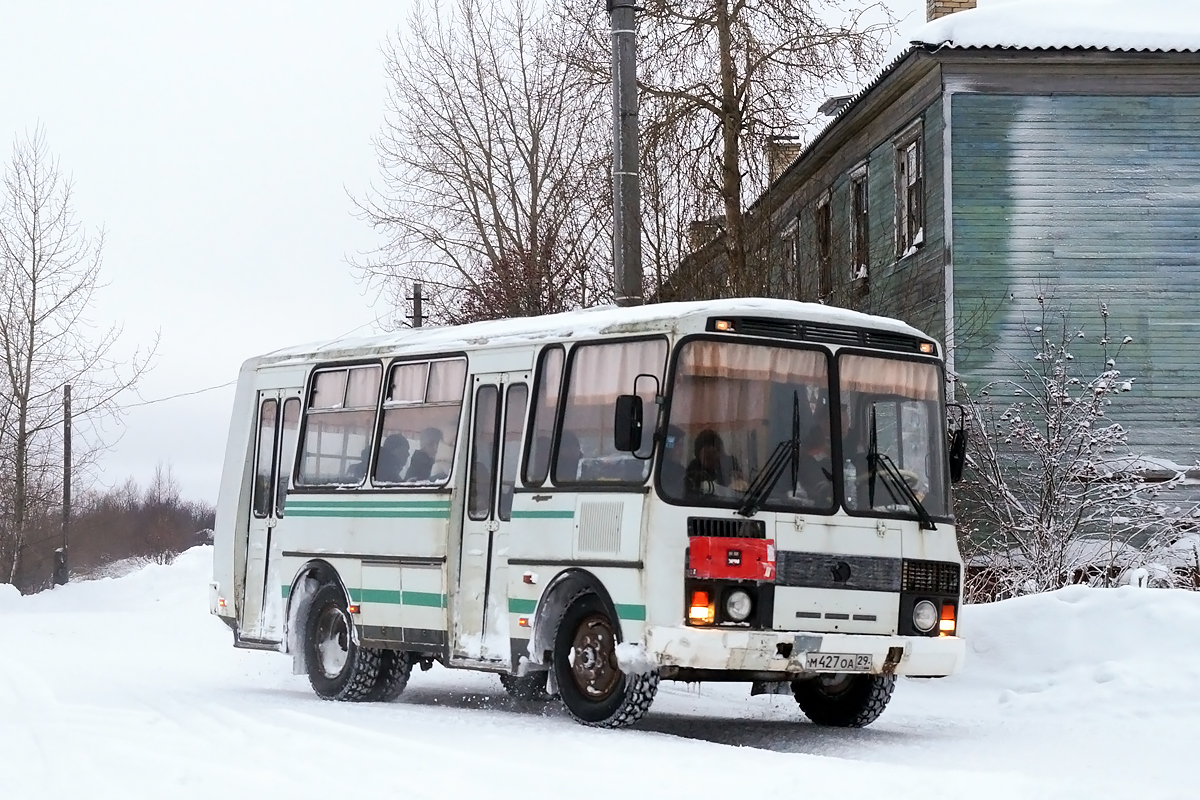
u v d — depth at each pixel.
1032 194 26.66
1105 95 26.84
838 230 24.80
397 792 8.60
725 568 11.41
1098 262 26.61
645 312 12.29
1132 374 26.45
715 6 23.30
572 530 12.40
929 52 26.25
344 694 15.02
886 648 11.92
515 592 13.01
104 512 76.38
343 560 15.22
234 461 17.19
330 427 15.88
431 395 14.49
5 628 27.77
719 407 11.80
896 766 9.52
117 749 10.65
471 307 29.05
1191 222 26.78
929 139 27.36
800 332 12.20
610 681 12.06
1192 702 12.88
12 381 49.66
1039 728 12.42
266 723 12.23
